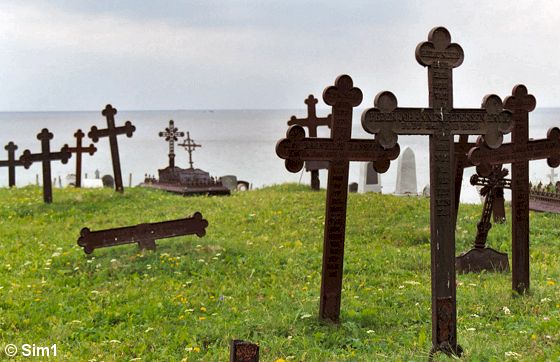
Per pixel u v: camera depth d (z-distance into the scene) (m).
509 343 8.61
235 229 18.47
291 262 14.38
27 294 12.34
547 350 8.17
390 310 10.83
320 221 19.20
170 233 15.22
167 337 9.84
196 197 24.48
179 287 12.68
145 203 22.83
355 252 15.41
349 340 9.31
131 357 9.17
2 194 24.58
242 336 9.66
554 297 10.98
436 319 8.38
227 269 13.83
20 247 16.73
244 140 124.44
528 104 10.94
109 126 24.19
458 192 14.41
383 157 9.84
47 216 20.95
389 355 8.56
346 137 9.61
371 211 19.81
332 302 10.16
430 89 8.41
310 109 27.03
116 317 10.96
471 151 10.67
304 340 9.27
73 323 10.67
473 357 7.99
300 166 9.35
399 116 8.23
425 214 19.30
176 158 81.69
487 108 8.70
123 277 13.45
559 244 15.93
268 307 11.29
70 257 14.97
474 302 11.02
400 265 14.16
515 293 11.28
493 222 18.05
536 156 11.12
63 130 188.50
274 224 18.97
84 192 24.50
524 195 11.25
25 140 132.50
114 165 24.27
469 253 13.64
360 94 9.61
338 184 9.90
